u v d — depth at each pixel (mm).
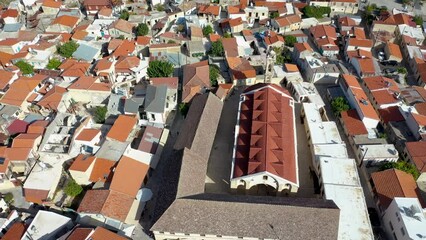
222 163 82875
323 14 144500
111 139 82375
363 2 161375
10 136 86188
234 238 62156
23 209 73188
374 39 127312
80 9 154250
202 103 88688
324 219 59969
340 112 92312
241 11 141625
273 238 60281
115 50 115562
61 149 79938
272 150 73438
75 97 99062
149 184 78250
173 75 110375
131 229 67375
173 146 85875
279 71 108688
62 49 113938
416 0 162000
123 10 147375
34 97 97438
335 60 117312
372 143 83500
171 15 141875
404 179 72500
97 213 66875
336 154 77812
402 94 99438
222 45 117188
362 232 61594
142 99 93438
